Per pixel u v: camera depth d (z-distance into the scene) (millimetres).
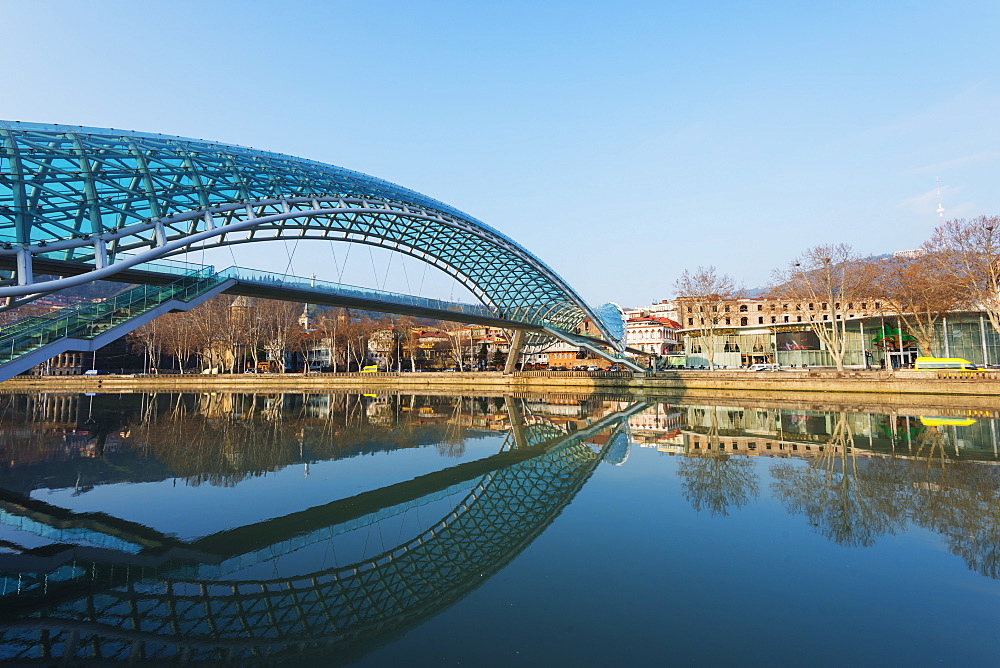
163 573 10664
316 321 137625
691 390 58438
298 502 15820
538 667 6770
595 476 18547
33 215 19922
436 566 10789
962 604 8281
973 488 15344
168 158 25219
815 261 59406
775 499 14648
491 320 60500
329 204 33688
